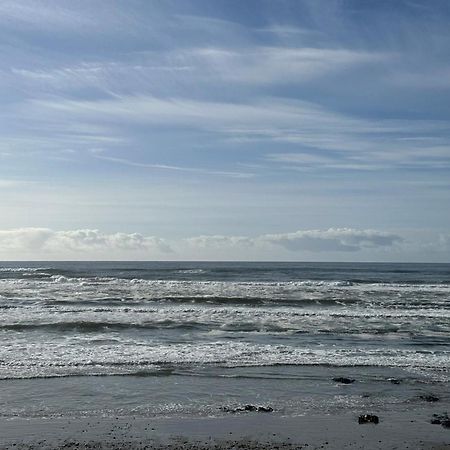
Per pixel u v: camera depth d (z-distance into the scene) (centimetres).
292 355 1378
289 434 841
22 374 1144
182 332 1709
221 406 971
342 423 896
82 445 776
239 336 1662
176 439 809
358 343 1591
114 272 5869
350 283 3694
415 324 1944
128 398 1004
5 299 2531
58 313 2014
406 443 810
